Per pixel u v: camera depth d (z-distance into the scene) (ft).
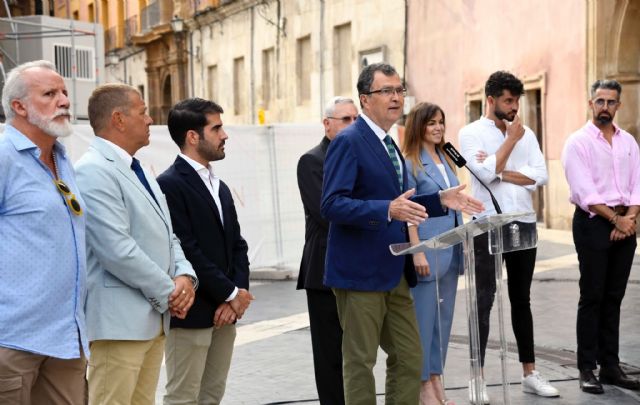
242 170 41.11
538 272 38.60
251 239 41.39
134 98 14.08
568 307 30.91
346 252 15.55
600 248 20.93
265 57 99.96
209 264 15.46
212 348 16.34
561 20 55.98
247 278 16.57
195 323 15.33
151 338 13.85
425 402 18.02
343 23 82.33
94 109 14.01
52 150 12.85
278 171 41.88
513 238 16.79
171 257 14.39
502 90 20.52
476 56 64.64
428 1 70.03
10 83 12.39
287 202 42.11
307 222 18.47
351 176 15.30
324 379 18.24
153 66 132.77
